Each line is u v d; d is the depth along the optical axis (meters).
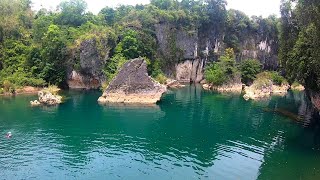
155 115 63.56
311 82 62.47
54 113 63.62
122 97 76.31
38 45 102.38
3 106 70.06
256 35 135.88
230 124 57.31
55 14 117.44
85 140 46.28
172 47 118.75
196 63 125.50
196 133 51.03
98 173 35.03
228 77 107.00
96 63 95.06
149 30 112.19
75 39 98.50
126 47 101.38
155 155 40.56
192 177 34.41
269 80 102.88
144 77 76.44
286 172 36.38
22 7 123.19
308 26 52.41
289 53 64.50
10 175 34.31
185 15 120.50
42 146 43.50
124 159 39.12
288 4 68.38
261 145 45.53
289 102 81.94
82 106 71.00
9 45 102.62
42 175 34.44
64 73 97.38
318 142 47.28
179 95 91.19
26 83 93.00
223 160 39.38
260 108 72.75
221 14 126.31
